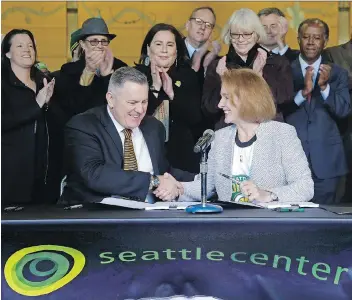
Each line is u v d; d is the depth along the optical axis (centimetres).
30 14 499
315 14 502
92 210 330
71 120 414
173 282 271
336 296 265
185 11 501
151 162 422
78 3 502
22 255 276
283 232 284
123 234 284
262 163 371
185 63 498
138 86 416
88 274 271
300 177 365
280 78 500
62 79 500
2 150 493
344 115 502
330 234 282
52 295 265
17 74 496
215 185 381
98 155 407
